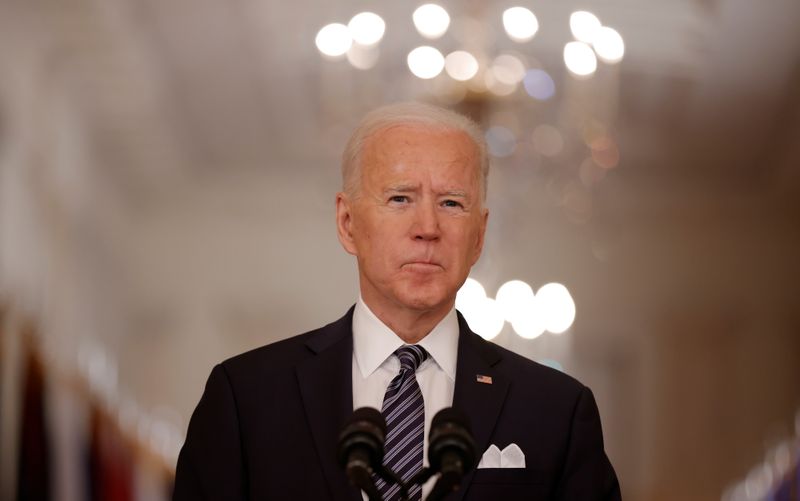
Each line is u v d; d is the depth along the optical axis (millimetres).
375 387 8742
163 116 45375
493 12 39875
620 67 44062
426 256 8484
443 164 8516
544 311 39969
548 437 8695
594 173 37875
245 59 42281
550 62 42031
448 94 31672
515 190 33719
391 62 42000
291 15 40188
